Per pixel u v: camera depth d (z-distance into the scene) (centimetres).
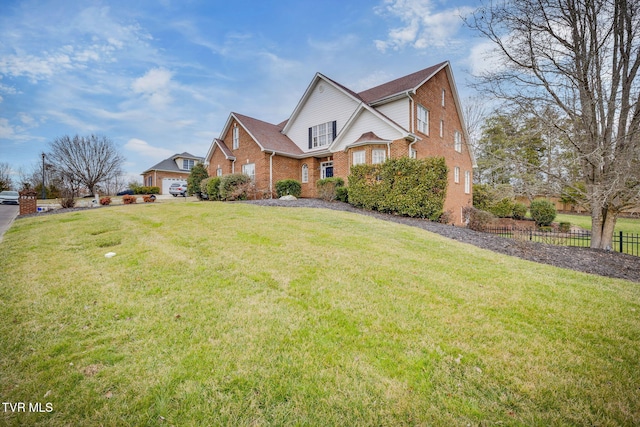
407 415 210
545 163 1002
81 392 228
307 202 1359
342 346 287
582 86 889
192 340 295
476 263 577
